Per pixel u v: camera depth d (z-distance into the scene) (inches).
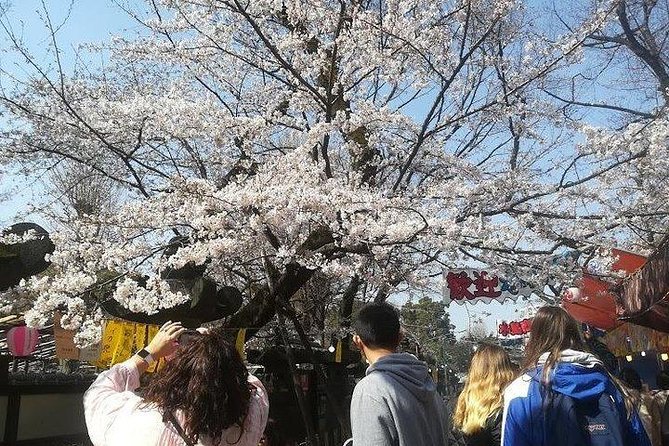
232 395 79.0
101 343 220.2
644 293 252.2
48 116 283.1
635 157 291.0
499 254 286.5
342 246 269.6
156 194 275.3
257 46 336.2
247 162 299.1
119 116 277.7
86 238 247.1
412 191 309.9
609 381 93.5
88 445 286.2
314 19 316.5
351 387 549.6
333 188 260.4
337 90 318.3
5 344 264.2
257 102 355.9
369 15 295.1
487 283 287.4
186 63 338.6
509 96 319.6
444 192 290.0
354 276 334.6
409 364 105.8
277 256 272.1
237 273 303.7
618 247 305.1
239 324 302.8
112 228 255.4
